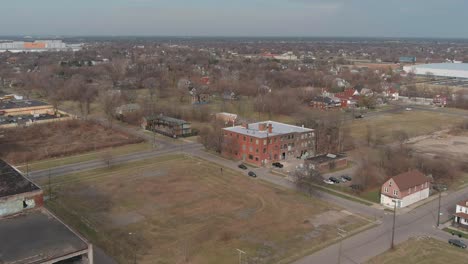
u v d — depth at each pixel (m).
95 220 77.25
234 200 87.81
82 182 98.31
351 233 73.00
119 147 131.38
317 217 79.75
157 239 70.19
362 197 90.56
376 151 125.94
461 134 154.00
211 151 127.12
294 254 65.31
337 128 133.38
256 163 113.75
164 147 131.50
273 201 87.56
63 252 52.06
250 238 70.75
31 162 114.56
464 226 75.44
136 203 85.69
